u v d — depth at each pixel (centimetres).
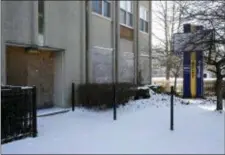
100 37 1734
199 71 1825
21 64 1248
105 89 1337
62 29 1394
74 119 1127
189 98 1806
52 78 1423
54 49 1368
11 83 1198
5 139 762
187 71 1844
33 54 1312
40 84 1353
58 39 1368
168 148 701
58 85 1418
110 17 1872
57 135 846
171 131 877
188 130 888
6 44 1133
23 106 816
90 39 1603
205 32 1124
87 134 853
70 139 792
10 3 1127
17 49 1227
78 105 1437
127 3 2153
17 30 1159
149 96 1806
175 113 1162
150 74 2539
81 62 1528
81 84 1443
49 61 1409
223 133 850
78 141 769
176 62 2562
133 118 1101
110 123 1027
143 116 1128
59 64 1417
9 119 775
